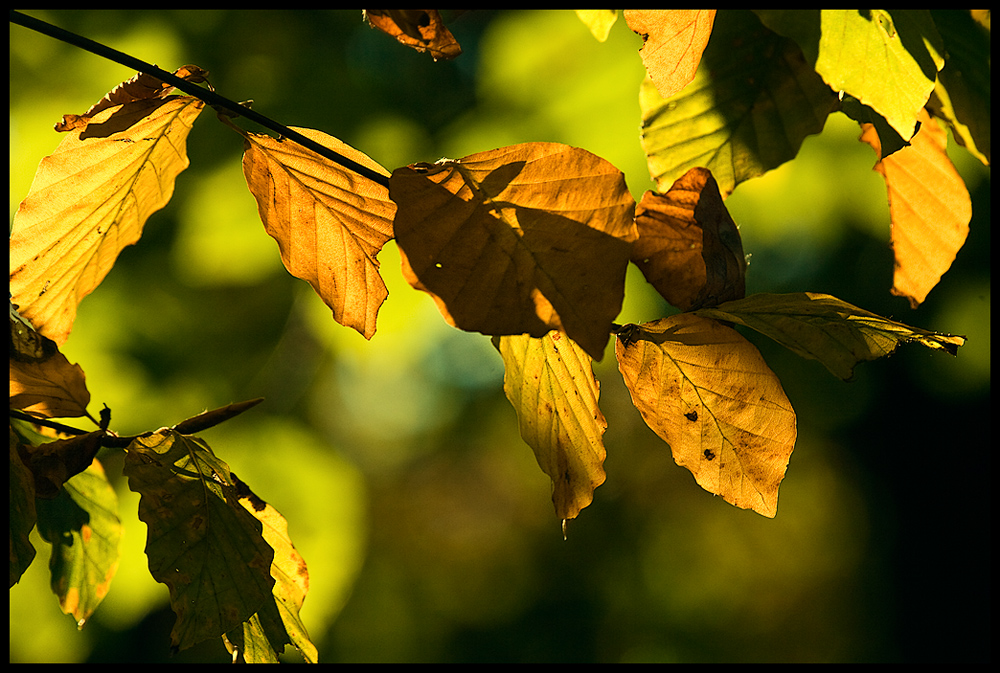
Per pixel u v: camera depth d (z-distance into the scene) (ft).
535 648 15.11
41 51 7.09
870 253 10.98
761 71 3.22
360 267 3.06
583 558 15.52
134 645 10.44
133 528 6.89
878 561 15.44
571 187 2.86
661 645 15.07
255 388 8.64
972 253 10.18
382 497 15.80
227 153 7.35
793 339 2.92
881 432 14.65
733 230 3.01
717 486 2.98
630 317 7.52
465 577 16.26
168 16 7.36
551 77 7.13
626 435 14.46
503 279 2.83
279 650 2.98
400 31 3.02
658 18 3.02
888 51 3.02
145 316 8.34
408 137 8.11
